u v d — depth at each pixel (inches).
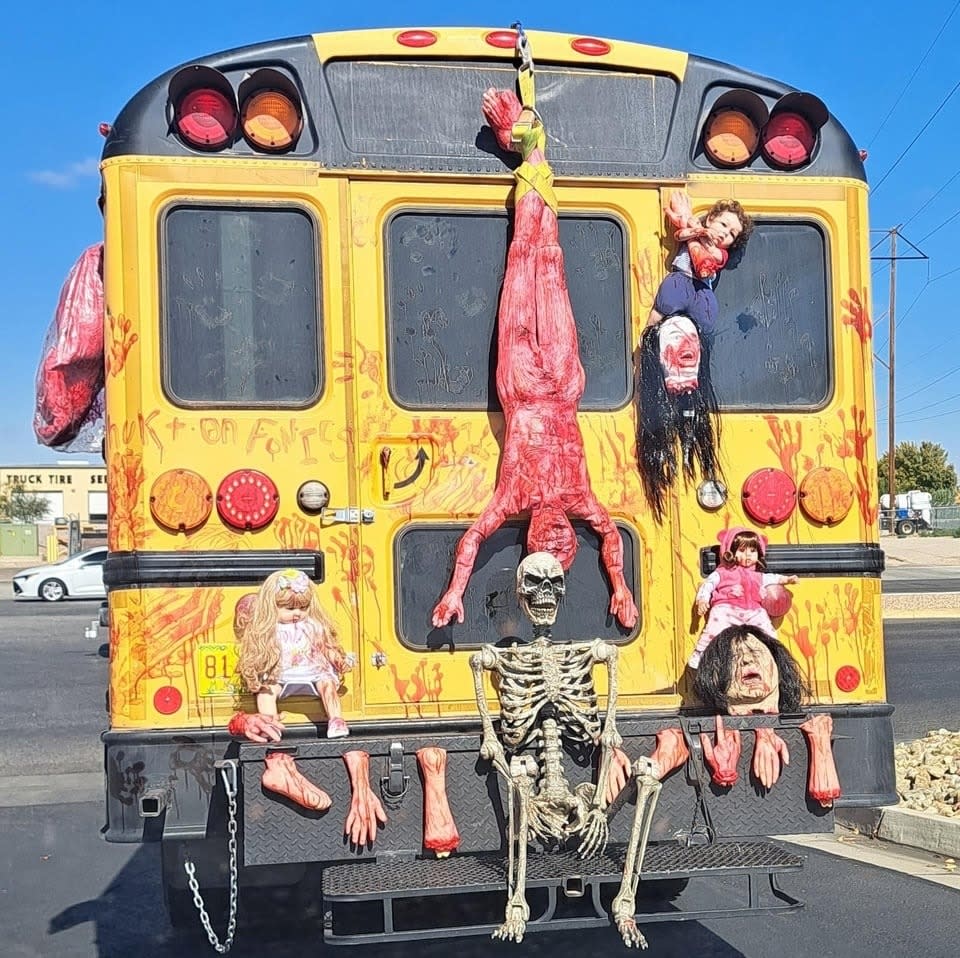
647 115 205.8
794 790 186.1
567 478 191.6
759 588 196.7
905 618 863.7
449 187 198.1
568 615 197.5
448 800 175.2
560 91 203.5
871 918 243.6
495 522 191.9
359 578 191.5
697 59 208.1
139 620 183.8
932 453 3272.6
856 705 200.8
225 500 187.3
